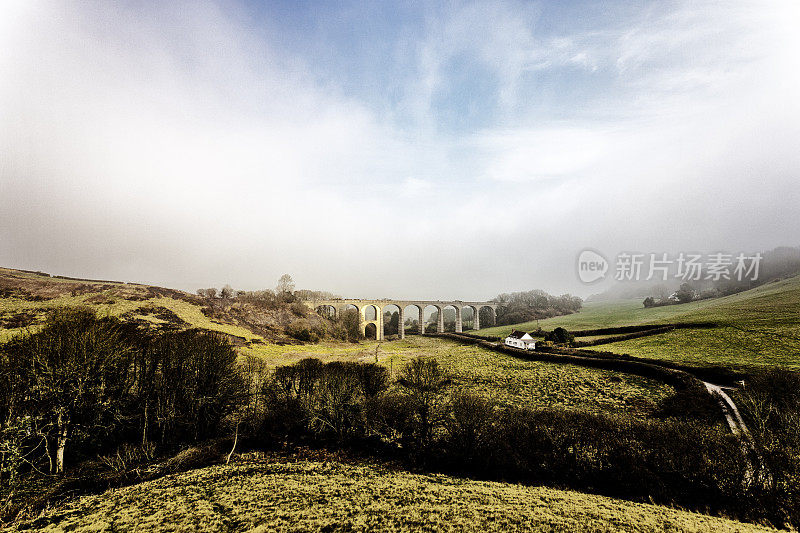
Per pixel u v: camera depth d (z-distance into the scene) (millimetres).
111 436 37750
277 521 22344
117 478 29750
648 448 27844
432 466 33688
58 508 24500
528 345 86625
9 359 33656
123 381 39344
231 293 133625
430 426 36969
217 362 44000
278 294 140000
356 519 22516
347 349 106688
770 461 23562
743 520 22250
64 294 91000
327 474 31109
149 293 104438
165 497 26062
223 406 42750
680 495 25172
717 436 27516
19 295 85500
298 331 111938
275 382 47625
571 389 54219
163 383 40156
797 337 63375
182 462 33531
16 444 28578
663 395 48000
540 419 33500
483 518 22203
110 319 45094
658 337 78562
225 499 25656
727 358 59344
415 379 52625
